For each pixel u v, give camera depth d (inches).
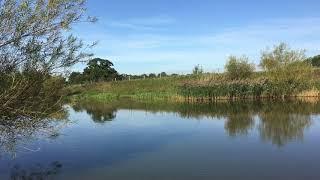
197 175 575.2
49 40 480.7
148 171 596.4
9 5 450.0
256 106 1643.7
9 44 462.3
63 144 806.5
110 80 3014.3
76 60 505.7
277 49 2188.7
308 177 563.2
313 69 2327.8
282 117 1240.2
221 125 1091.9
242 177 564.4
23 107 487.8
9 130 497.0
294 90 2133.4
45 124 529.3
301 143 804.6
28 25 462.3
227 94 2101.4
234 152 729.6
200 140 858.8
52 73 498.0
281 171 594.6
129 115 1398.9
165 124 1137.4
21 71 478.3
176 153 725.3
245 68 2308.1
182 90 2181.3
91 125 1118.4
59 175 576.7
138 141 853.8
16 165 629.9
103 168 612.4
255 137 883.4
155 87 2650.1
